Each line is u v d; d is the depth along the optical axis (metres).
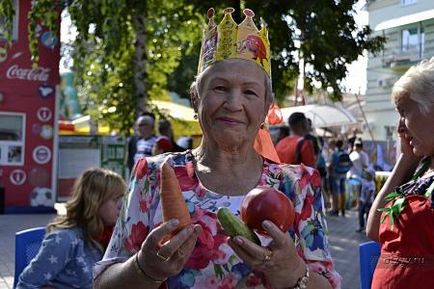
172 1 14.14
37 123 14.05
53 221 3.57
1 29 13.57
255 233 1.75
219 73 1.96
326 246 1.99
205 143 2.07
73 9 11.24
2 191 13.55
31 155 14.00
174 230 1.68
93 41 12.82
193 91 2.12
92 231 3.47
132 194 2.03
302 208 1.99
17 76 13.81
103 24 10.93
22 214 13.65
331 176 14.34
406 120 2.55
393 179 2.75
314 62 12.91
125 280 1.77
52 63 14.05
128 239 1.99
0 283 7.02
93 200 3.46
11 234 10.58
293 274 1.72
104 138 15.03
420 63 2.62
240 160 2.04
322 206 2.04
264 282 1.90
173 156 2.10
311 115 18.67
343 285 7.18
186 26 14.59
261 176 2.04
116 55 13.04
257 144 2.33
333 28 12.55
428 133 2.49
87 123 19.12
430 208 2.39
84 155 14.92
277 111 2.44
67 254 3.41
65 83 24.50
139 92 13.66
